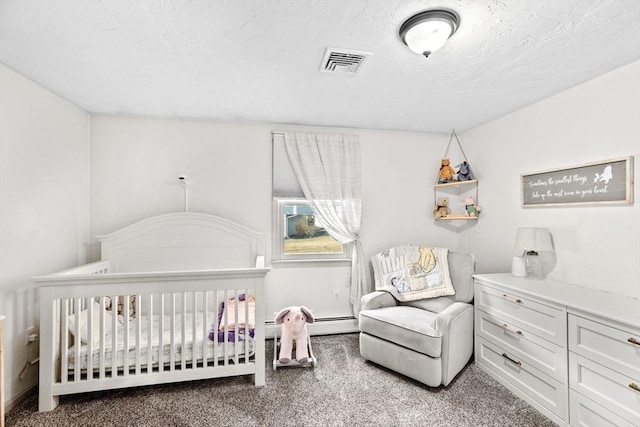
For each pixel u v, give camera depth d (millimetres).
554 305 1854
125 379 2004
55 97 2375
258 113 2850
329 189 3199
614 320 1524
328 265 3275
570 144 2271
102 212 2834
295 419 1871
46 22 1493
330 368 2500
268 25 1528
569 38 1632
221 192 3064
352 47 1729
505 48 1729
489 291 2420
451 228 3525
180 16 1453
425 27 1451
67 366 1971
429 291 2797
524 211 2678
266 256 3109
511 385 2168
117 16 1451
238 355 2184
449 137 3525
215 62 1901
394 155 3420
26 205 2100
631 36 1611
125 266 2797
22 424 1810
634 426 1454
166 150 2959
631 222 1905
